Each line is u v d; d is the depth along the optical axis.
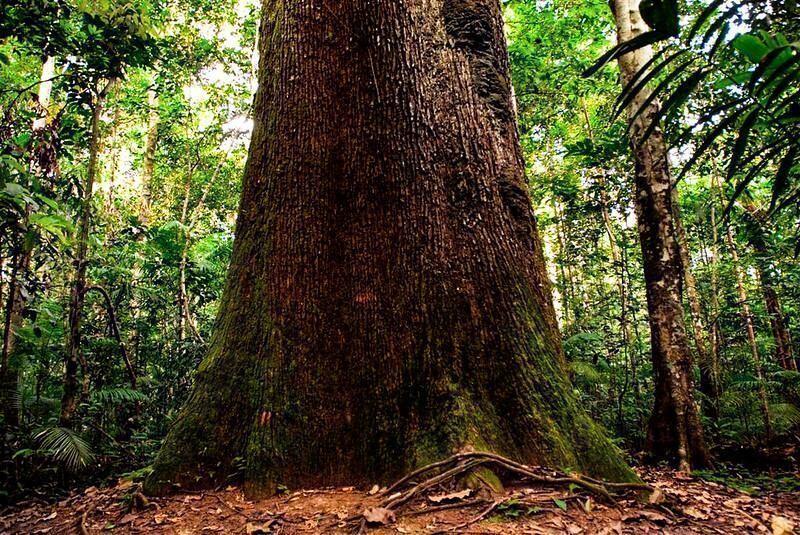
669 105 1.14
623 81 6.02
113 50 5.64
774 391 8.30
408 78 4.03
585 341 8.19
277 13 4.66
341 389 3.63
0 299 5.71
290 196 4.03
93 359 7.11
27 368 6.69
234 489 3.35
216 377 3.75
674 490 3.45
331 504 2.97
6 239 4.82
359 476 3.35
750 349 8.70
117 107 11.08
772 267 8.33
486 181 3.82
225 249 12.22
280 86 4.34
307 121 4.18
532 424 3.20
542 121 11.27
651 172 5.61
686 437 5.00
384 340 3.59
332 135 4.19
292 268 3.87
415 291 3.59
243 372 3.70
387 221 3.83
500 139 4.01
